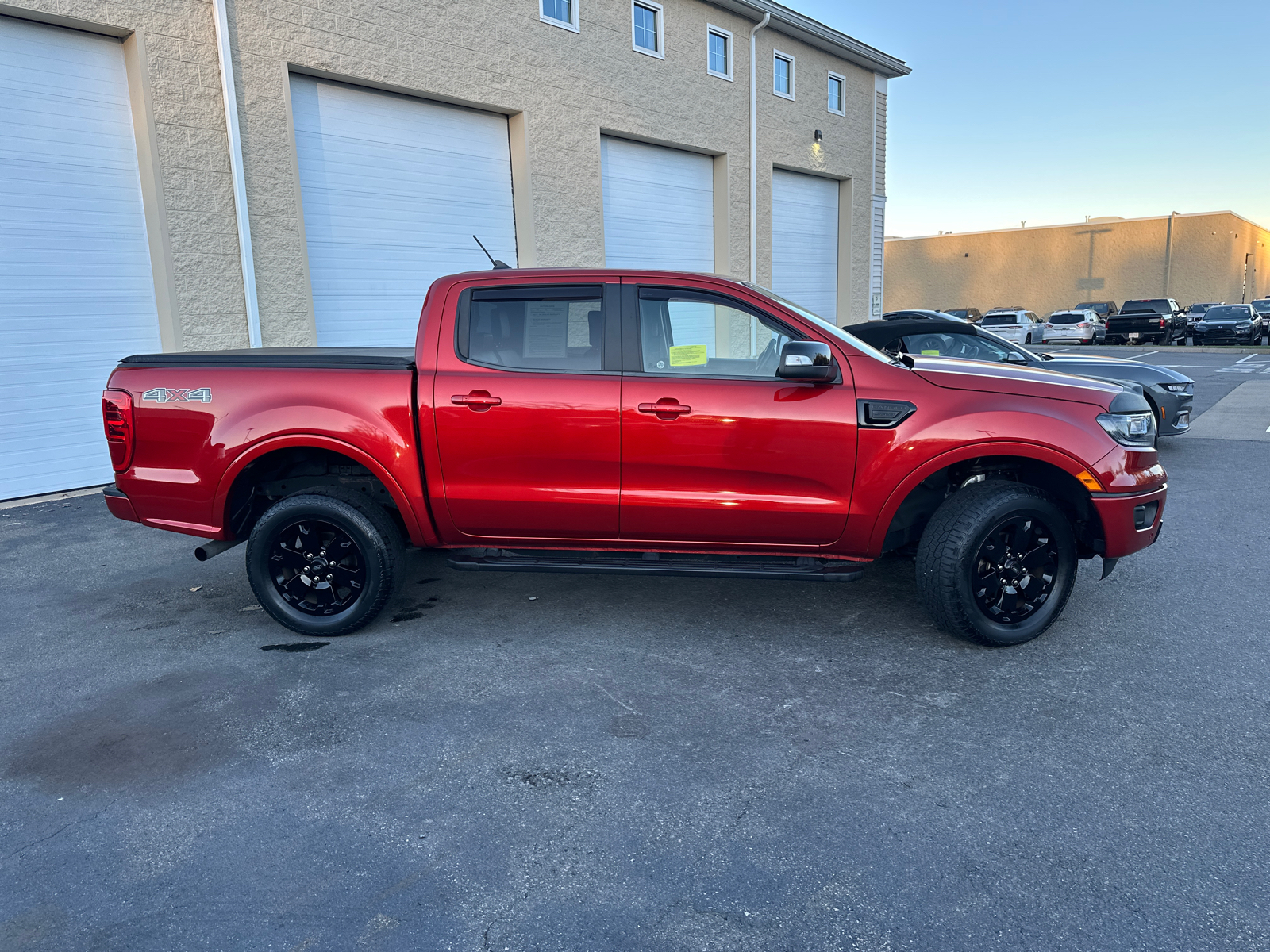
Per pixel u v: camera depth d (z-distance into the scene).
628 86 13.08
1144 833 2.44
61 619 4.47
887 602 4.49
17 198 7.41
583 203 12.55
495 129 11.53
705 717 3.22
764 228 16.36
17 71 7.32
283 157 9.04
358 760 2.96
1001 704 3.28
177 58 8.10
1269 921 2.08
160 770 2.92
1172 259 48.81
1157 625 4.06
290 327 9.27
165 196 8.15
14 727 3.25
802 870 2.31
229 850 2.46
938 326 7.11
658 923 2.12
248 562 4.04
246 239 8.71
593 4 12.37
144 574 5.29
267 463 4.21
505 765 2.90
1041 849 2.38
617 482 3.82
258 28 8.70
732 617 4.30
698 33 14.26
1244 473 7.70
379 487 4.24
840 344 3.78
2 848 2.48
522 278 3.91
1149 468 3.78
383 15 9.78
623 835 2.49
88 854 2.45
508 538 4.03
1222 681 3.44
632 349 3.83
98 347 8.04
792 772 2.82
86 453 8.06
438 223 10.95
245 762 2.96
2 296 7.39
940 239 56.62
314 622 4.08
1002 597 3.79
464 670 3.70
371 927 2.12
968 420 3.63
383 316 10.45
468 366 3.88
